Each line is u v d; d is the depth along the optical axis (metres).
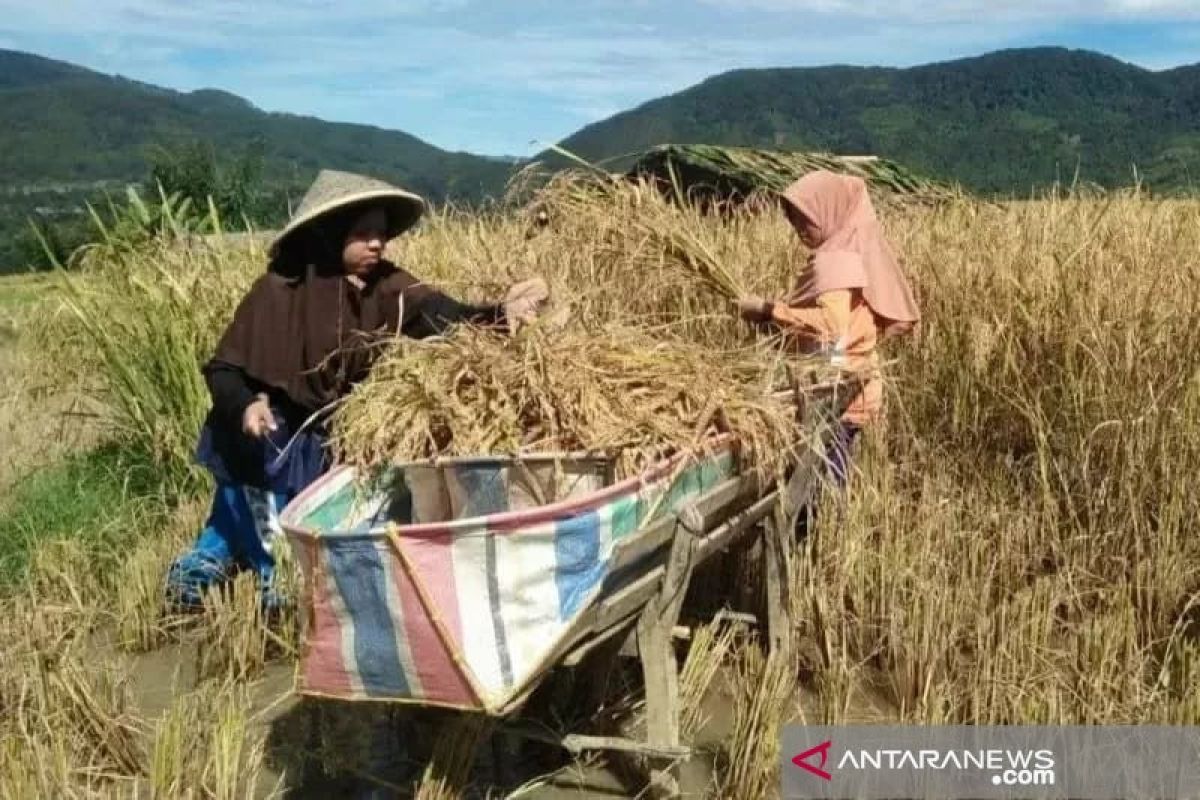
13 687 4.43
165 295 6.62
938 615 4.56
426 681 3.18
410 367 3.94
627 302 5.79
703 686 4.38
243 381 4.46
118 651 5.09
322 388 4.53
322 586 3.24
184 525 5.94
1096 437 5.44
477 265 6.57
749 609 4.98
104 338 6.64
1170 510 5.03
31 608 5.14
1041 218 6.62
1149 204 6.88
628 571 3.41
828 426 4.41
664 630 3.60
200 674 4.79
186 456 6.47
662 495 3.52
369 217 4.40
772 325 5.08
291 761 4.15
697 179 8.98
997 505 5.53
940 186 9.27
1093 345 5.55
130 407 6.68
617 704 4.18
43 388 7.79
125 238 7.00
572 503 3.18
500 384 3.76
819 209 4.94
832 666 4.38
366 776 3.92
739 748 3.91
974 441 6.04
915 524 5.40
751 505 4.21
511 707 3.15
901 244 6.91
